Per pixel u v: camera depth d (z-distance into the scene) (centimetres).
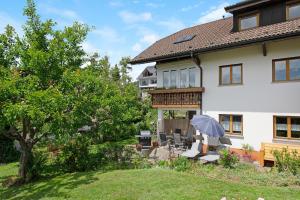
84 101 1199
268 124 1520
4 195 1053
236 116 1670
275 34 1352
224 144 1605
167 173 1040
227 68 1714
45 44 1270
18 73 1196
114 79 3347
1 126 1146
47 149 1606
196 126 1441
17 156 2044
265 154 1441
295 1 1511
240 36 1641
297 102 1415
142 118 2780
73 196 898
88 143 1385
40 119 1106
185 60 1950
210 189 851
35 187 1091
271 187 873
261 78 1546
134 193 864
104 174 1109
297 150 1348
